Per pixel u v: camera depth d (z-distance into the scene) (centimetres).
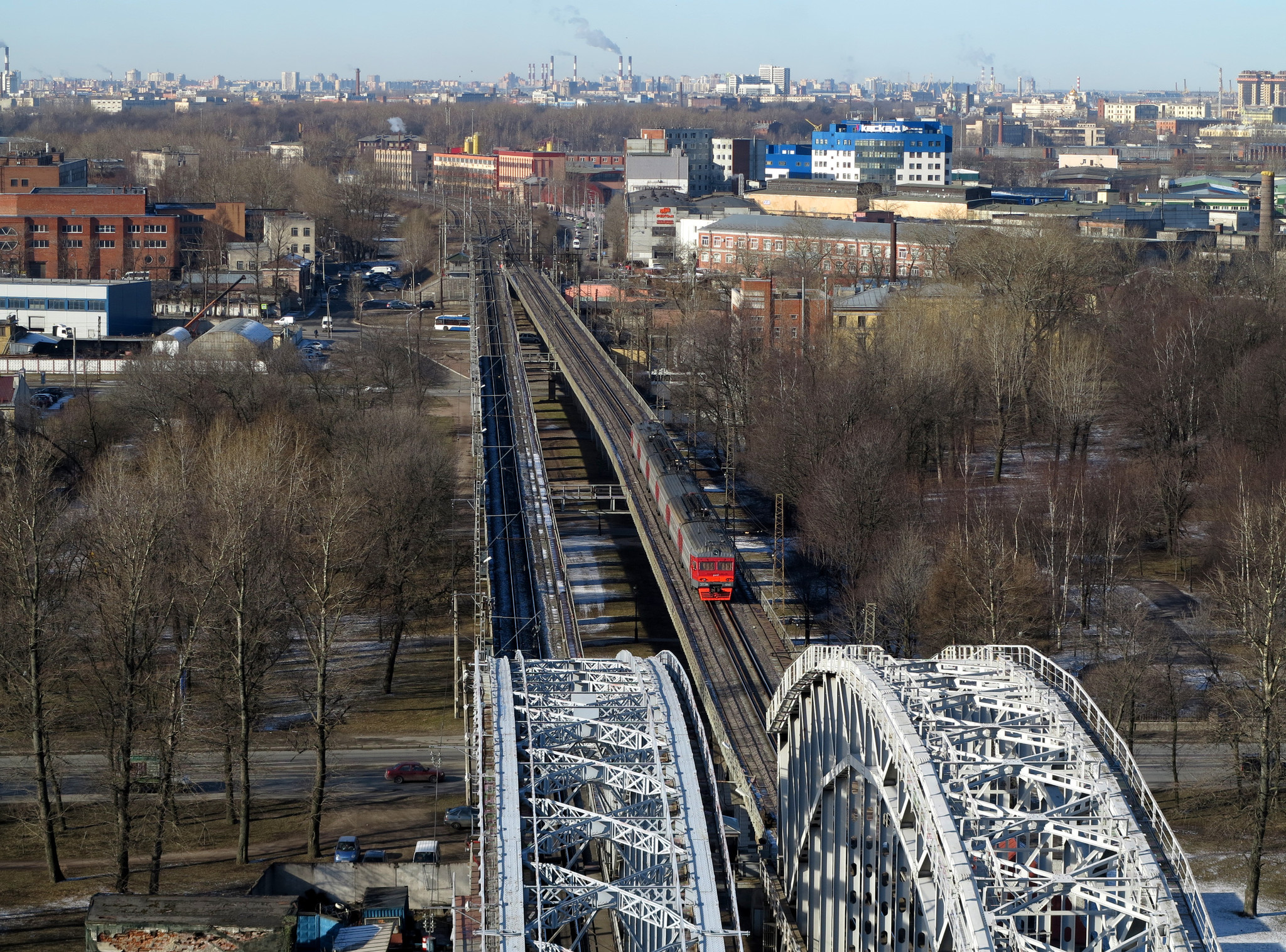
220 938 11012
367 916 12519
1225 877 13312
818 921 11825
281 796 15238
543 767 10031
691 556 19600
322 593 15575
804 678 11769
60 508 18812
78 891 12950
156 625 14962
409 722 17100
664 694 10844
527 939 8706
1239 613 16900
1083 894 8412
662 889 9150
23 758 15712
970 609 17438
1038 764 9231
